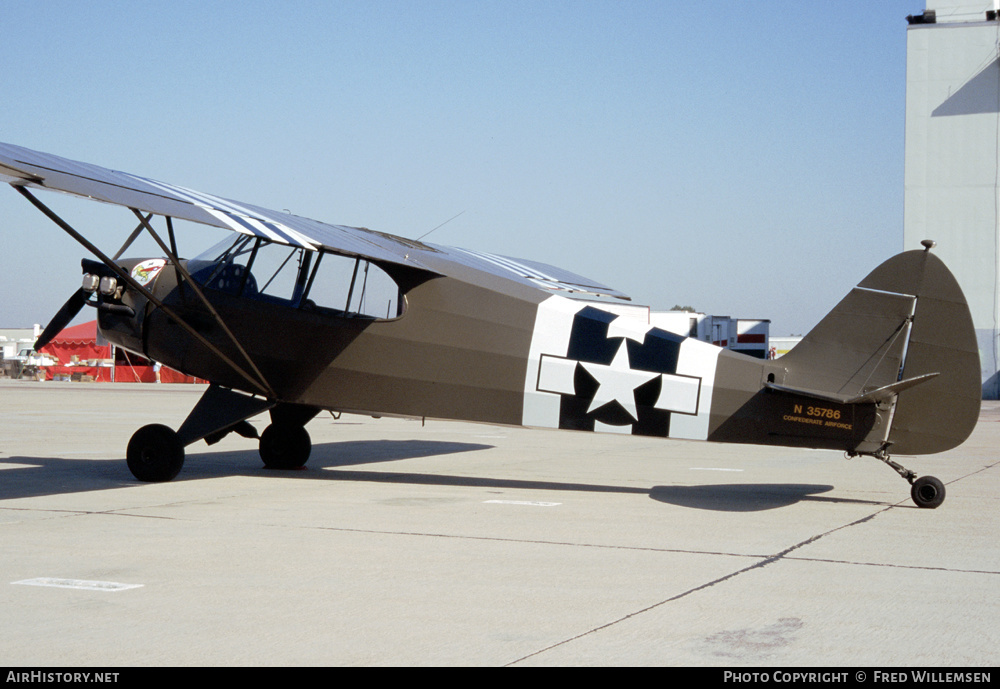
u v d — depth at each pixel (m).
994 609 4.42
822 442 8.05
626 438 16.09
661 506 7.84
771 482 9.71
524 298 8.94
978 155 32.03
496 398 8.92
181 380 43.06
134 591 4.69
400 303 9.04
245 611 4.32
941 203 32.47
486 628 4.06
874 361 7.93
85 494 8.30
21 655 3.67
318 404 9.43
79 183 6.65
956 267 32.44
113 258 9.63
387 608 4.38
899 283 7.87
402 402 9.16
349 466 11.04
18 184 6.69
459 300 8.97
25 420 18.48
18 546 5.84
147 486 8.90
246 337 9.38
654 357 8.55
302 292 9.29
